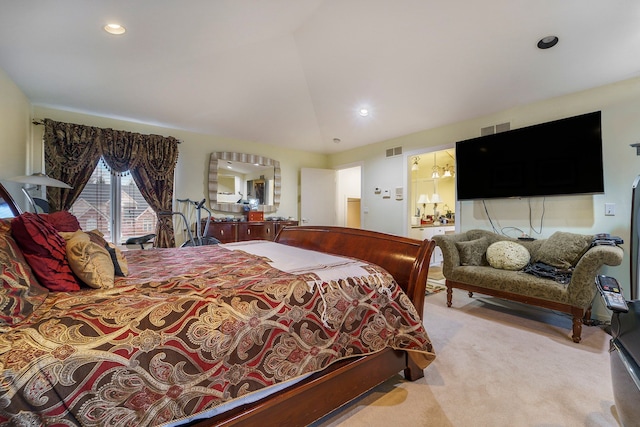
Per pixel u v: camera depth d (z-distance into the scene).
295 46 3.08
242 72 3.39
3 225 1.17
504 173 3.39
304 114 4.45
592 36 2.36
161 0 2.18
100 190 4.00
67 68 2.91
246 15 2.49
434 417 1.43
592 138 2.76
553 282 2.42
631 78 2.67
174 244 4.41
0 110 2.70
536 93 3.15
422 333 1.60
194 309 1.05
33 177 2.71
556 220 3.12
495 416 1.44
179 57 2.98
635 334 1.11
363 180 5.57
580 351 2.11
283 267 1.62
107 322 0.92
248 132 4.96
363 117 4.42
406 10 2.47
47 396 0.75
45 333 0.83
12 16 2.16
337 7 2.52
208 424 1.02
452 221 6.24
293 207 6.01
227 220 4.89
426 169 6.59
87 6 2.15
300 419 1.25
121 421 0.84
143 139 4.16
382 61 3.14
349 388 1.42
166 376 0.92
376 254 1.98
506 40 2.57
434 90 3.44
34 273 1.13
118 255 1.55
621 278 2.67
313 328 1.28
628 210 2.67
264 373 1.12
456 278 3.04
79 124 3.80
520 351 2.11
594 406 1.51
